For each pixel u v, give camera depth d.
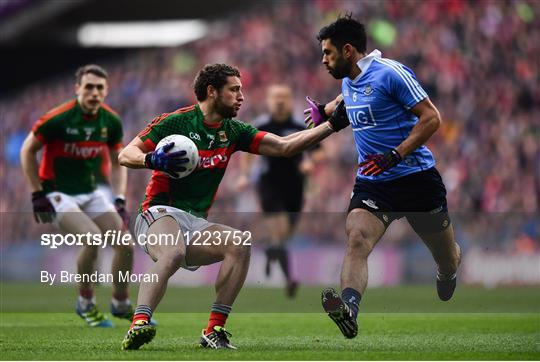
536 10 88.88
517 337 26.45
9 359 19.88
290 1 100.25
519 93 83.81
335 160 79.50
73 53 137.12
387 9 93.00
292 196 43.78
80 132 30.94
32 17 114.56
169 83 101.69
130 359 19.67
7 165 101.06
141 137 22.42
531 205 75.81
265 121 43.22
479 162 78.25
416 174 23.88
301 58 94.50
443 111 83.25
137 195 82.62
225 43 102.50
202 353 20.92
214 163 22.97
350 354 20.86
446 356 20.52
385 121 23.38
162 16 134.25
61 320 32.97
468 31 88.12
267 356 20.30
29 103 107.06
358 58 23.47
